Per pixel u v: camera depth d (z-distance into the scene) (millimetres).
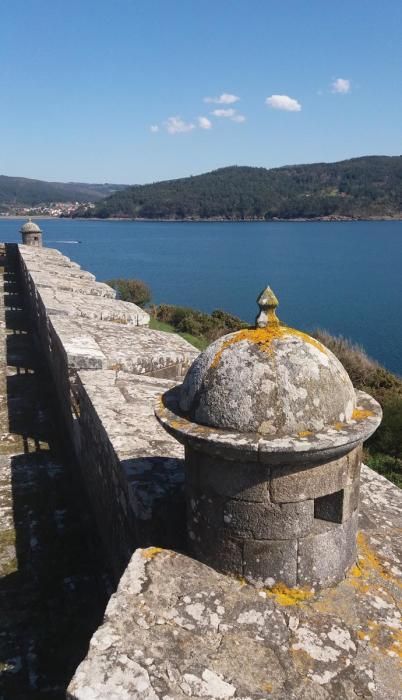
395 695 2367
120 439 4754
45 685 3781
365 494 4195
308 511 2807
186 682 2318
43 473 6719
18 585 4766
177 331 21234
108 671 2338
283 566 2840
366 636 2641
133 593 2793
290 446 2564
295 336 2908
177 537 3334
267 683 2365
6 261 26375
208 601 2764
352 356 17062
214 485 2879
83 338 7965
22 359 11773
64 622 4340
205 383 2877
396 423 10695
